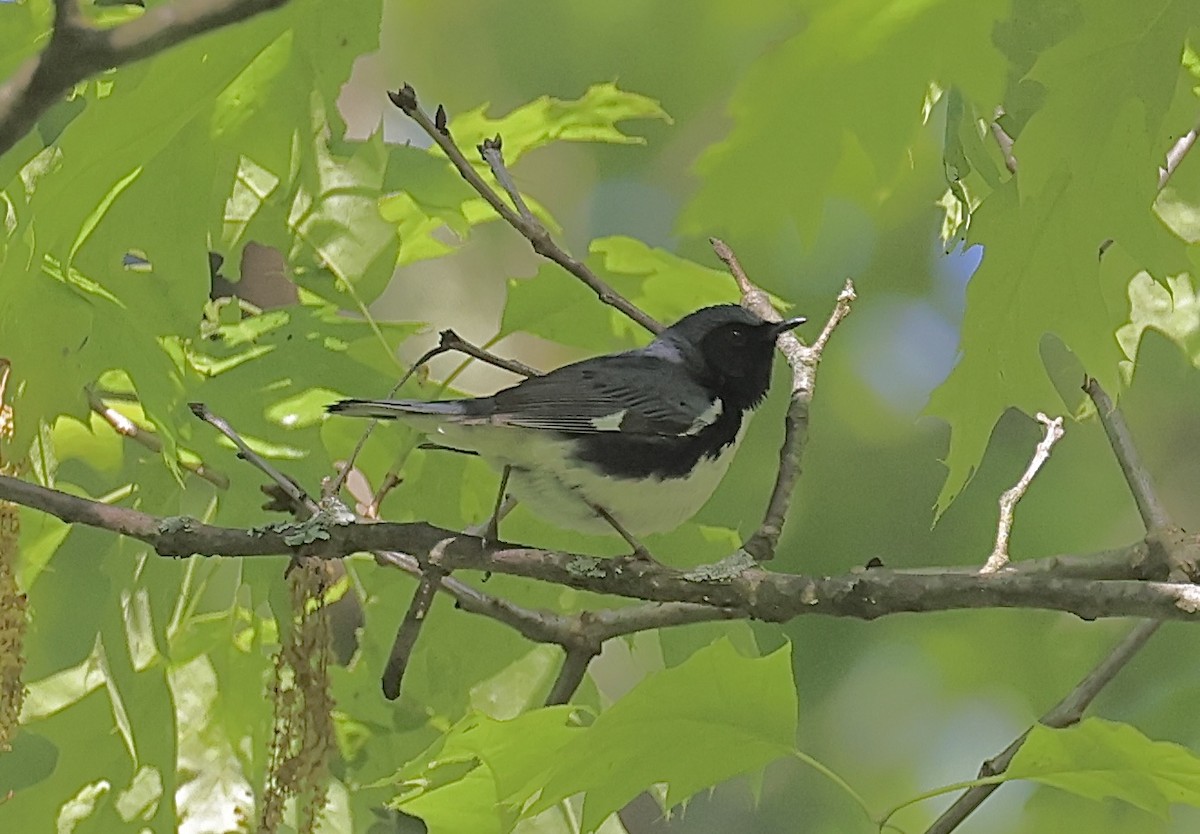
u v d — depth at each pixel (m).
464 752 6.06
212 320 8.34
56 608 8.20
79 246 7.11
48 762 9.48
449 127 9.12
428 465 8.73
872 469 14.52
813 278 13.67
